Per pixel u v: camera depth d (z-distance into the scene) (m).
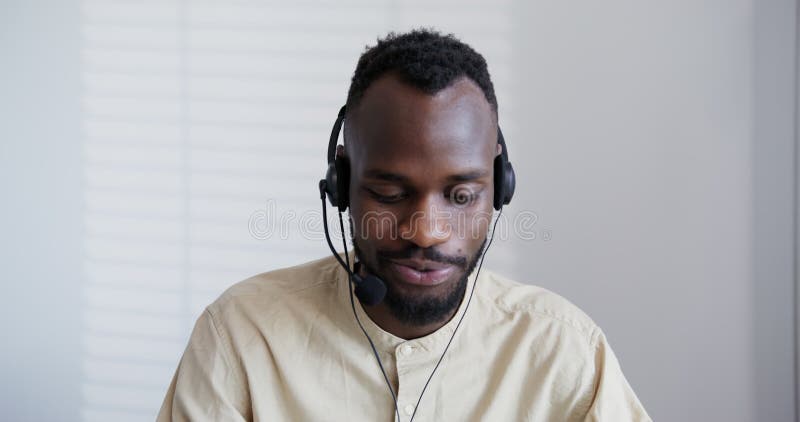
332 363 0.84
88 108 1.75
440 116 0.68
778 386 1.54
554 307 0.90
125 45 1.73
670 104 1.54
